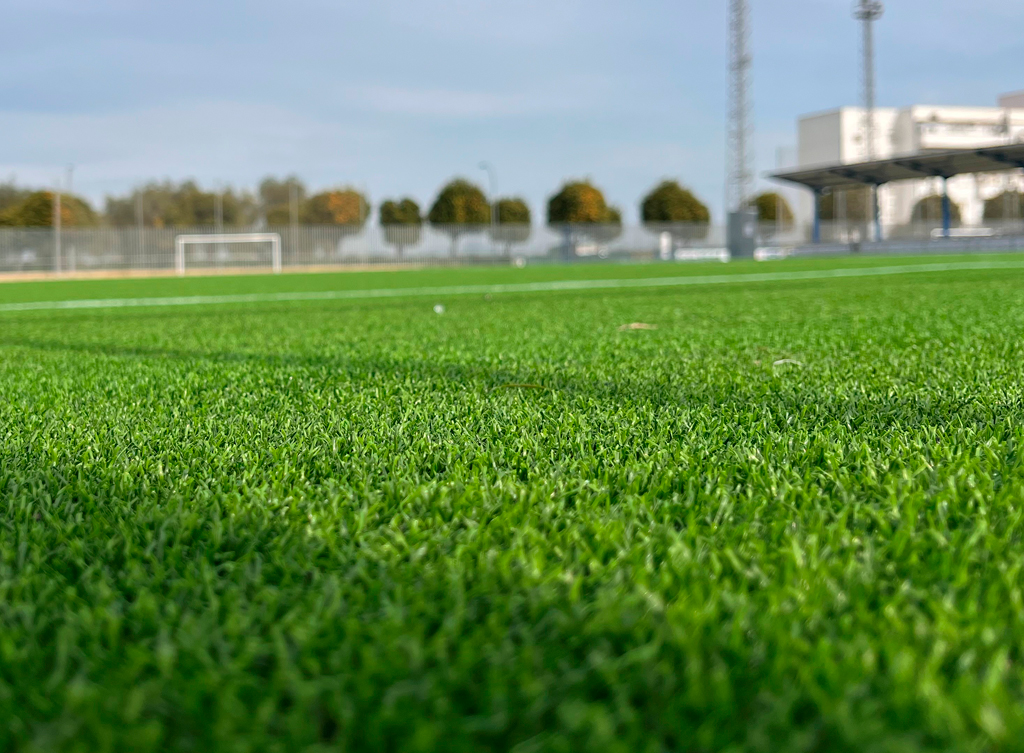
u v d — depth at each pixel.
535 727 0.76
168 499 1.48
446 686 0.81
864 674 0.80
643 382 2.82
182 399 2.70
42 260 36.66
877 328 4.69
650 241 47.00
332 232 41.38
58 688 0.83
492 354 3.86
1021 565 1.03
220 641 0.91
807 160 72.31
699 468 1.57
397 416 2.29
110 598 1.02
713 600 0.94
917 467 1.54
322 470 1.65
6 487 1.59
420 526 1.29
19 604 1.01
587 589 1.04
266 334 5.35
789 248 44.75
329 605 1.00
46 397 2.79
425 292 12.26
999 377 2.73
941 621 0.86
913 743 0.69
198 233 39.91
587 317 6.18
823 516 1.23
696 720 0.75
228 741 0.74
